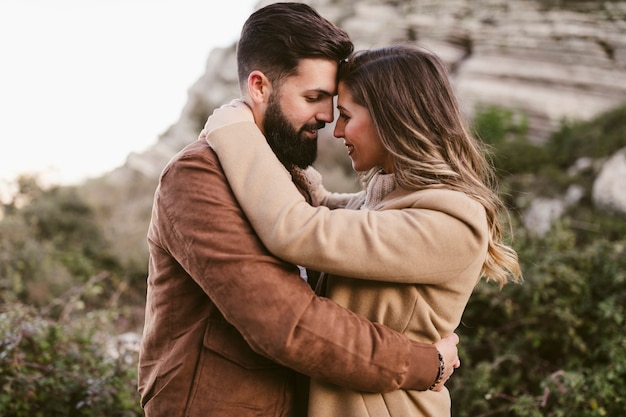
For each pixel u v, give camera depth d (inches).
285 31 53.3
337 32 55.8
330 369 46.8
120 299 229.3
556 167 384.5
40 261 222.5
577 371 106.3
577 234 234.5
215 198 48.8
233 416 50.6
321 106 55.6
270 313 45.7
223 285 46.8
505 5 615.5
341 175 413.1
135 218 392.2
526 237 139.9
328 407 52.1
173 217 50.1
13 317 99.3
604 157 360.2
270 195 47.9
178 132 778.2
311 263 47.1
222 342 50.8
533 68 548.1
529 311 118.9
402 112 54.5
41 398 87.4
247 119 52.4
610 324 111.7
